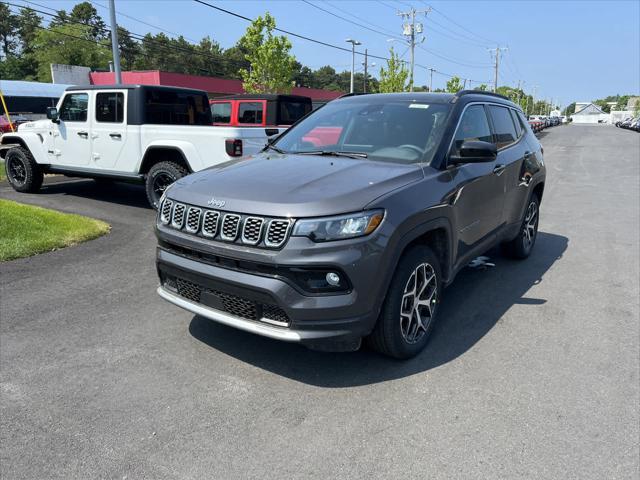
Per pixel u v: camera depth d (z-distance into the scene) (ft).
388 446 8.64
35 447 8.50
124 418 9.32
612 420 9.41
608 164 60.75
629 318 14.25
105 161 28.07
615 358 11.86
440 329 13.37
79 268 17.80
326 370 11.14
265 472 7.98
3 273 17.10
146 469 8.02
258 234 9.63
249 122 46.24
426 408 9.75
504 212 16.42
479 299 15.60
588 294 16.16
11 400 9.84
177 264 10.84
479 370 11.23
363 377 10.87
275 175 11.20
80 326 13.16
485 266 19.02
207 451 8.46
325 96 169.58
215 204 10.27
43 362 11.30
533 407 9.82
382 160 12.49
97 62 252.01
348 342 9.99
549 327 13.57
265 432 8.98
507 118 17.62
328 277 9.52
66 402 9.80
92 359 11.47
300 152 13.84
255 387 10.43
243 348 12.10
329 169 11.50
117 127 27.14
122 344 12.21
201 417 9.39
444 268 12.57
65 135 29.32
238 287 9.86
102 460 8.21
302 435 8.91
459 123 13.55
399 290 10.68
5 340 12.32
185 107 29.40
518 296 15.92
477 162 12.68
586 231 25.30
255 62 82.74
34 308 14.26
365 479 7.85
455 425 9.23
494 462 8.25
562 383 10.72
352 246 9.50
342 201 9.70
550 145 99.25
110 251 19.93
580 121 555.69
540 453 8.48
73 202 29.58
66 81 132.87
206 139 24.14
